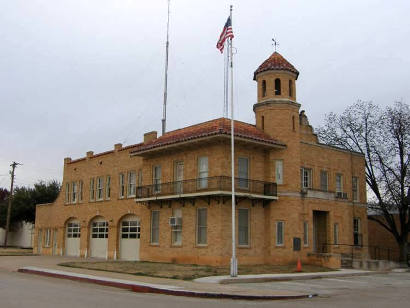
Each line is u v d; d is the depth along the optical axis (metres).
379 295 17.12
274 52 33.38
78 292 15.93
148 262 31.00
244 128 30.25
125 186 38.09
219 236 27.64
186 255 29.69
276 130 30.89
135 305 12.98
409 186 37.06
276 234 29.80
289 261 29.56
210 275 22.22
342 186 35.66
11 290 16.12
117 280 19.53
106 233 39.94
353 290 18.78
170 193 30.89
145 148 32.19
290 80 32.06
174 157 31.70
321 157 34.09
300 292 17.17
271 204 30.00
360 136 40.31
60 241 45.91
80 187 44.47
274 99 31.27
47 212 49.44
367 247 36.84
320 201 32.56
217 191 26.97
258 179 30.08
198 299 15.18
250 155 29.89
